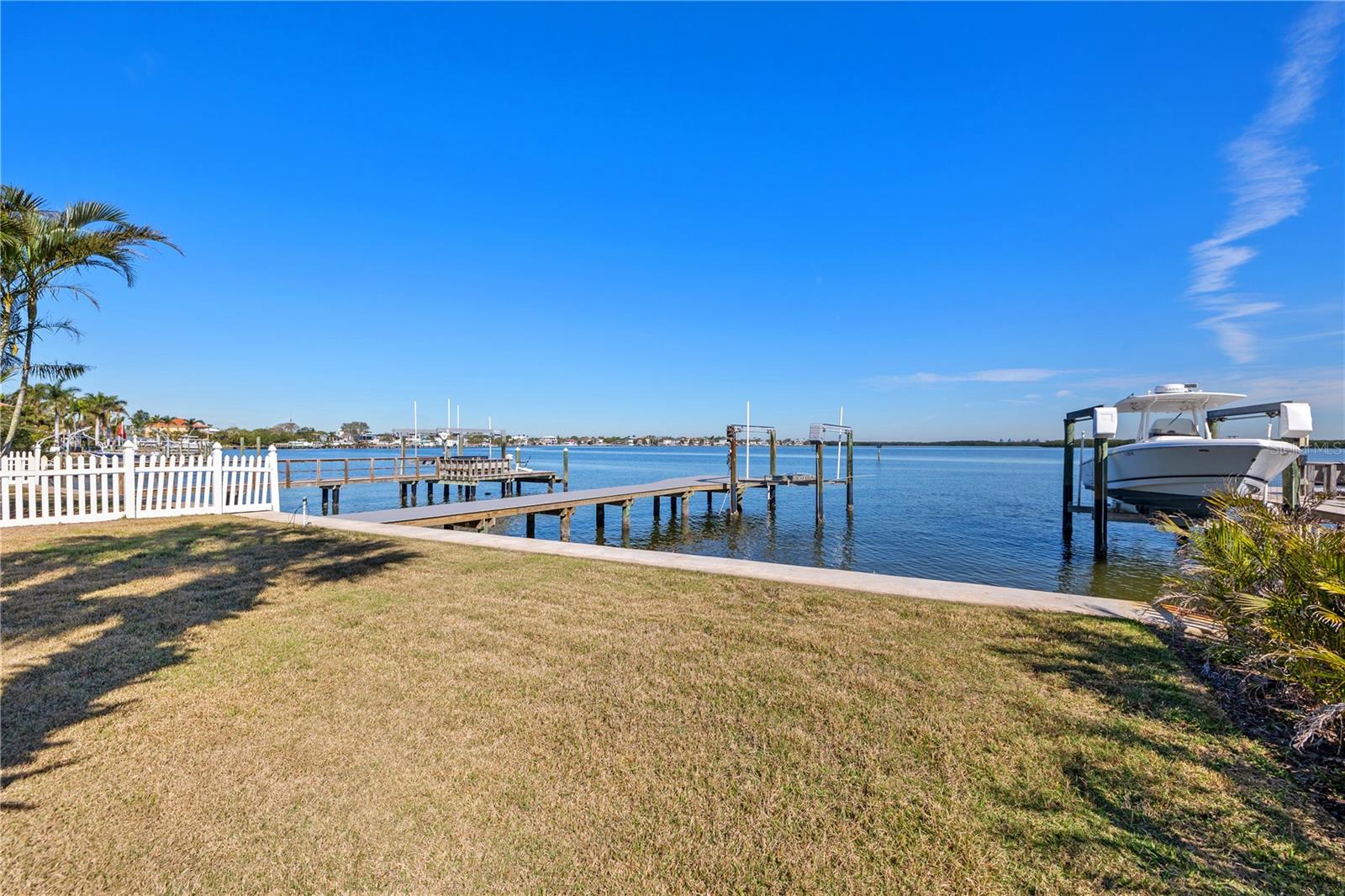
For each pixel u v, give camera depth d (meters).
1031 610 5.85
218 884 2.34
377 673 4.30
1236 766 3.11
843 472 59.44
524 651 4.76
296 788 2.94
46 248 11.06
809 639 5.04
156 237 12.05
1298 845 2.51
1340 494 13.61
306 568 7.52
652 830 2.64
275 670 4.35
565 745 3.35
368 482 26.69
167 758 3.20
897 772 3.07
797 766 3.13
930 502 31.50
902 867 2.41
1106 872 2.37
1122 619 5.54
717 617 5.64
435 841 2.58
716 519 26.17
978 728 3.52
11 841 2.56
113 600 6.01
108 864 2.44
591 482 44.62
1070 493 17.03
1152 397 15.31
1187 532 5.47
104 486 10.97
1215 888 2.28
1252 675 3.99
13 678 4.16
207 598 6.14
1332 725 3.23
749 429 29.70
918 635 5.14
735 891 2.30
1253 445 12.82
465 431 41.34
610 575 7.30
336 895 2.29
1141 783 2.96
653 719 3.63
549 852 2.51
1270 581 4.25
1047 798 2.85
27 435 23.59
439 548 8.99
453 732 3.48
